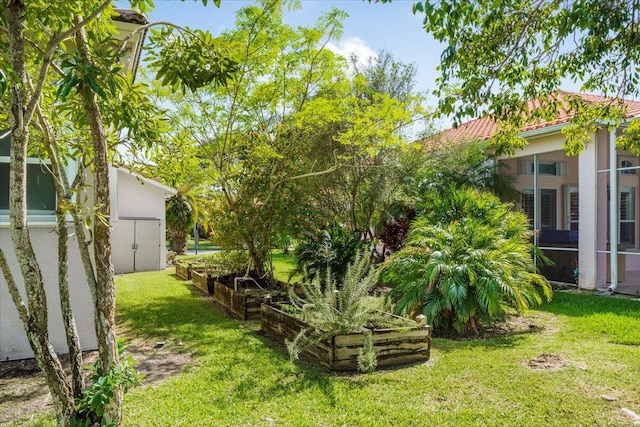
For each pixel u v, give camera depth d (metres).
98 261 3.23
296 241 10.59
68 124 5.17
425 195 12.12
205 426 3.89
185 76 3.68
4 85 2.49
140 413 4.14
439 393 4.60
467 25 4.71
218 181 9.68
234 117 9.70
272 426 3.89
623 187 11.66
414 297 7.28
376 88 14.38
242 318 8.41
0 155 5.69
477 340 6.76
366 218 13.86
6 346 5.86
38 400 4.56
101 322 3.24
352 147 10.98
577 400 4.39
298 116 9.24
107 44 3.25
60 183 3.39
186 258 20.89
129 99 3.88
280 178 9.66
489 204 9.80
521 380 4.93
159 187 17.59
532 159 13.27
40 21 3.24
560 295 10.66
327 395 4.54
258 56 9.08
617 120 6.51
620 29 5.00
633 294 10.60
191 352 6.18
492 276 7.04
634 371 5.19
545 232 12.80
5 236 5.81
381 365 5.49
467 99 5.58
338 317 5.52
